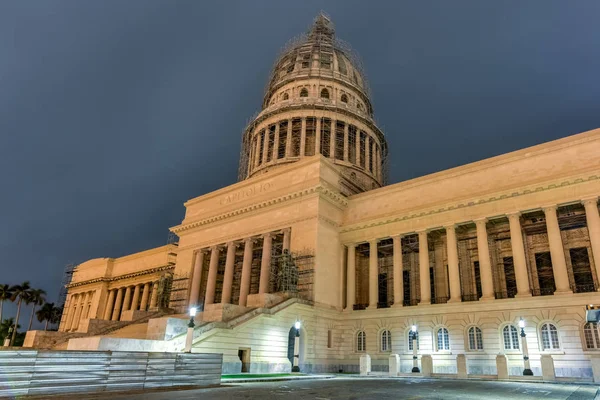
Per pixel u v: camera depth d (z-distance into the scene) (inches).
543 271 1899.6
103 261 3791.8
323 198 2119.8
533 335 1512.1
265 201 2247.8
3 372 613.0
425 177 2018.9
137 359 790.5
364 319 1940.2
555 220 1608.0
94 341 1087.0
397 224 2009.1
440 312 1739.7
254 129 3425.2
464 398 741.9
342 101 3442.4
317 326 1866.4
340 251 2144.4
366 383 1103.6
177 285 2539.4
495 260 1968.5
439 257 2079.2
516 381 1246.3
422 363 1472.7
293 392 802.2
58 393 667.4
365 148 3228.3
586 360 1395.2
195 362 898.1
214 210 2591.0
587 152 1628.9
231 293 2285.9
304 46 3715.6
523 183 1699.1
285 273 1919.3
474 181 1868.8
